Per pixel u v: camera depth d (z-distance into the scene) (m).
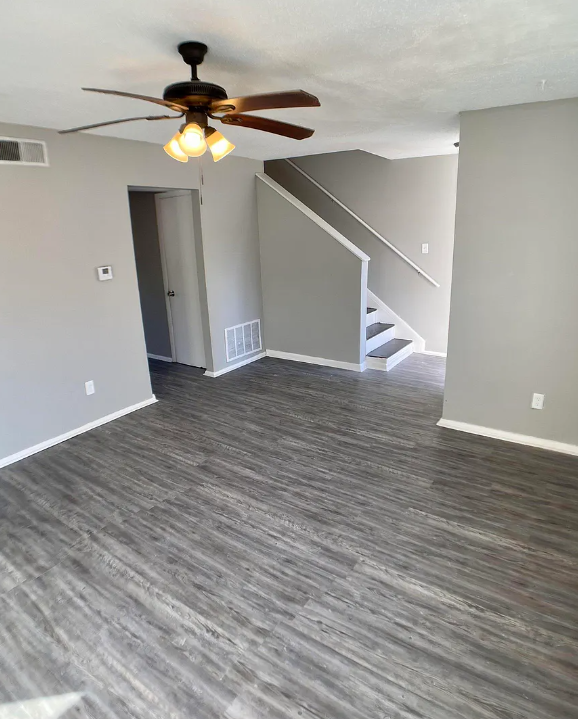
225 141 2.22
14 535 2.60
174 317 5.54
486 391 3.55
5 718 1.64
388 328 5.88
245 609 2.07
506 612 2.02
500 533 2.52
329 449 3.49
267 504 2.83
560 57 2.08
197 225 4.75
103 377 3.99
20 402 3.43
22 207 3.25
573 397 3.22
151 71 2.23
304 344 5.58
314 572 2.27
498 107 3.00
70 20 1.68
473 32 1.81
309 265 5.24
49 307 3.52
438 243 5.52
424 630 1.94
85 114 2.97
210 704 1.67
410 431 3.75
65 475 3.22
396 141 4.18
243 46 1.93
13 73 2.22
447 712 1.62
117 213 3.89
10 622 2.03
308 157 6.17
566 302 3.10
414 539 2.49
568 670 1.76
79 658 1.86
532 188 3.03
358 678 1.75
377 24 1.72
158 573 2.29
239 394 4.64
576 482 2.97
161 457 3.43
